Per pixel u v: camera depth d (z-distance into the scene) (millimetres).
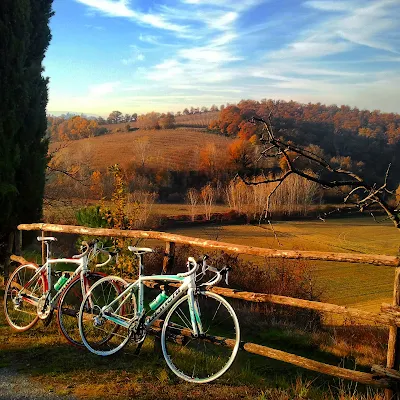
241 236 23531
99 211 10844
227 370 4090
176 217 33875
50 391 3756
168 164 56406
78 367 4301
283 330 10336
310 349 9320
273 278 14281
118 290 4805
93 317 4785
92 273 5043
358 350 9258
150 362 4457
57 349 4797
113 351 4512
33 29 8109
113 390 3783
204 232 28328
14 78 7359
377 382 3305
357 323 11172
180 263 14023
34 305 5551
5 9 7184
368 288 19984
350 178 4887
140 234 4887
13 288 6043
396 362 3322
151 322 4379
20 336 5238
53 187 17297
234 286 13719
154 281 4512
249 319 11289
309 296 14094
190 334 4129
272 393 3951
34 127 8047
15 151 7488
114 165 10992
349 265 24422
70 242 15383
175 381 4031
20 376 4078
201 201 40875
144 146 63219
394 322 3271
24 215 7945
